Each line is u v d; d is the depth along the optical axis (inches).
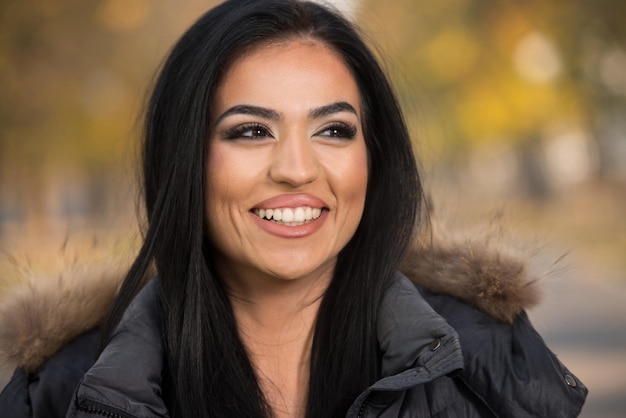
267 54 125.8
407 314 127.7
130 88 1289.4
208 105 126.2
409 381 121.3
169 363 130.6
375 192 137.6
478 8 1392.7
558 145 2367.1
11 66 1156.5
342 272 134.3
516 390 129.5
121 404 122.6
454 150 1565.0
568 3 1253.1
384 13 1576.0
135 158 152.4
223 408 129.8
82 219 1707.7
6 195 1392.7
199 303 129.4
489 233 141.9
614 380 438.9
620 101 1354.6
